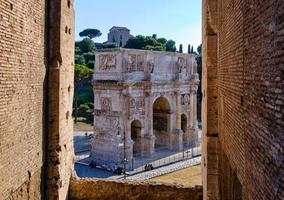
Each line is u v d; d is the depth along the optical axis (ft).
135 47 406.62
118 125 190.08
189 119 240.12
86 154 216.74
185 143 239.71
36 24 55.26
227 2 51.01
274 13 26.78
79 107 340.39
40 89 57.82
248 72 35.58
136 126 207.21
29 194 52.60
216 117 66.90
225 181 53.93
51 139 61.82
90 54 411.13
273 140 26.91
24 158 50.29
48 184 61.57
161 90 214.28
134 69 197.36
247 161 35.45
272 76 27.32
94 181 71.20
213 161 66.28
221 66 59.82
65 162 66.54
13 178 45.88
